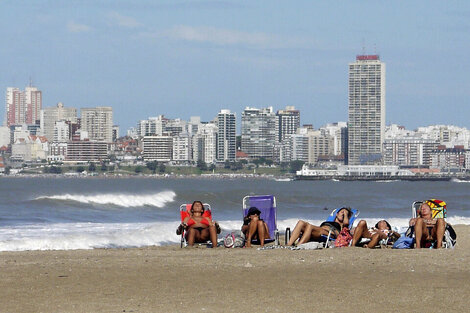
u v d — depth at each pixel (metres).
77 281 30.59
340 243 46.66
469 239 56.94
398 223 83.12
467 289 28.72
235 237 49.75
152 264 36.00
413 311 25.08
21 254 43.78
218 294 27.81
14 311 24.89
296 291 28.38
